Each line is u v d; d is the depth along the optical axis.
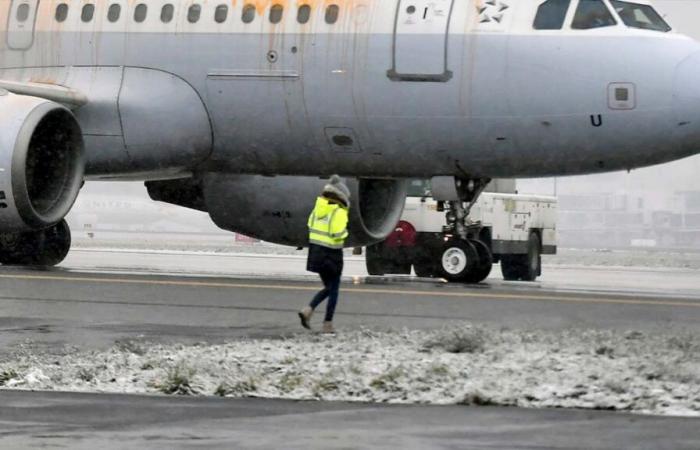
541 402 31.95
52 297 60.28
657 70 72.25
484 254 82.12
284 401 32.41
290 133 79.44
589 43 73.38
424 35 75.50
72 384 34.69
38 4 84.50
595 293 72.06
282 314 54.25
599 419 29.69
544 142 74.69
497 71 74.31
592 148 74.12
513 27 74.44
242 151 81.38
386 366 36.69
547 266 138.00
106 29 82.25
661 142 72.81
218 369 35.84
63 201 77.94
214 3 80.50
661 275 113.00
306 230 86.38
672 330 48.03
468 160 77.00
